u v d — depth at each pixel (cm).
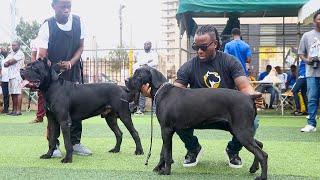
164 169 401
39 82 467
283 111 1171
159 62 1345
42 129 796
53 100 474
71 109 490
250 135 360
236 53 832
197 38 414
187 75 436
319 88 735
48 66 473
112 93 512
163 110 389
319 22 708
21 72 464
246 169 426
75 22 538
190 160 443
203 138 652
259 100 377
